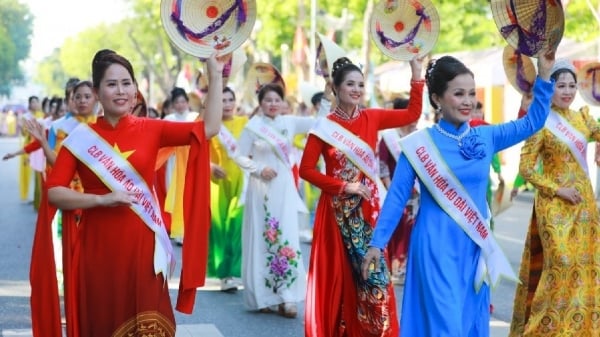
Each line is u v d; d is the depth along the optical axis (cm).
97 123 618
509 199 1023
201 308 1029
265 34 3669
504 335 875
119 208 606
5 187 2908
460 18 3231
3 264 1317
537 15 595
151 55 7675
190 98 1575
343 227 761
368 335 750
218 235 1128
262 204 1015
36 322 632
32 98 2436
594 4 2455
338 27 3500
